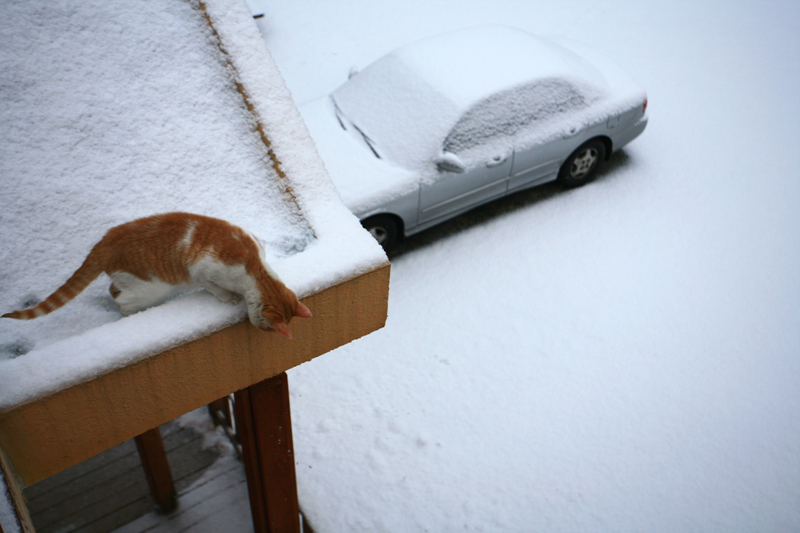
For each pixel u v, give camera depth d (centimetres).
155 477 439
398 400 471
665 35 935
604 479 419
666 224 607
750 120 746
